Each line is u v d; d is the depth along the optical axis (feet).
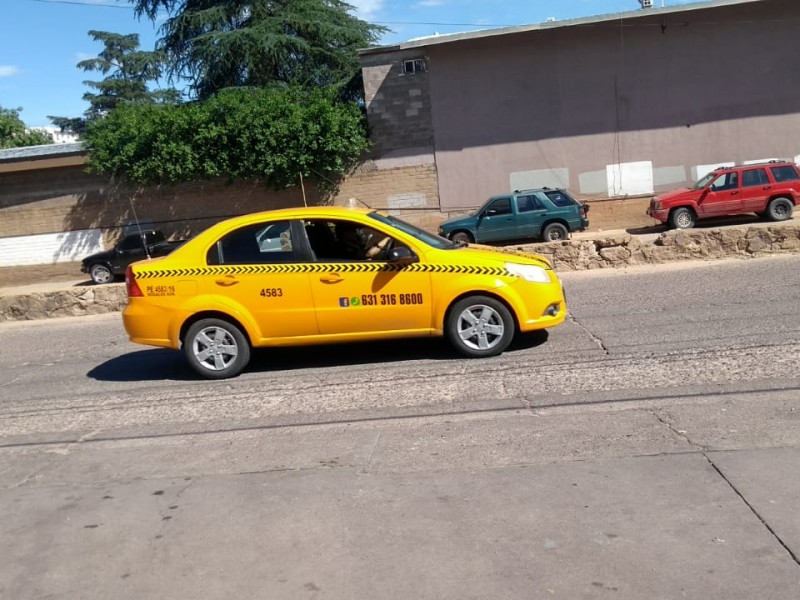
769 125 81.97
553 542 12.93
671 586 11.45
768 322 26.99
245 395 23.77
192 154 83.41
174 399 24.14
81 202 89.71
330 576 12.44
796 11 79.25
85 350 34.45
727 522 13.14
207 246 25.58
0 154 95.04
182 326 25.80
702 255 43.83
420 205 86.84
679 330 27.02
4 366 32.65
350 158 86.17
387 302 24.93
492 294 24.89
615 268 44.39
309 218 25.40
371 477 16.25
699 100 82.33
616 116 83.35
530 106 84.07
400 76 84.99
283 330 25.38
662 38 81.46
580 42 82.38
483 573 12.16
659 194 83.15
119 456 19.13
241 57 107.14
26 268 91.20
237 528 14.38
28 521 15.48
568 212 70.08
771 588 11.23
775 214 70.59
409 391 22.48
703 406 18.84
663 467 15.47
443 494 15.08
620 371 22.54
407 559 12.77
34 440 21.16
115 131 85.97
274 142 82.38
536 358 24.85
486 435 18.21
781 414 17.80
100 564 13.47
